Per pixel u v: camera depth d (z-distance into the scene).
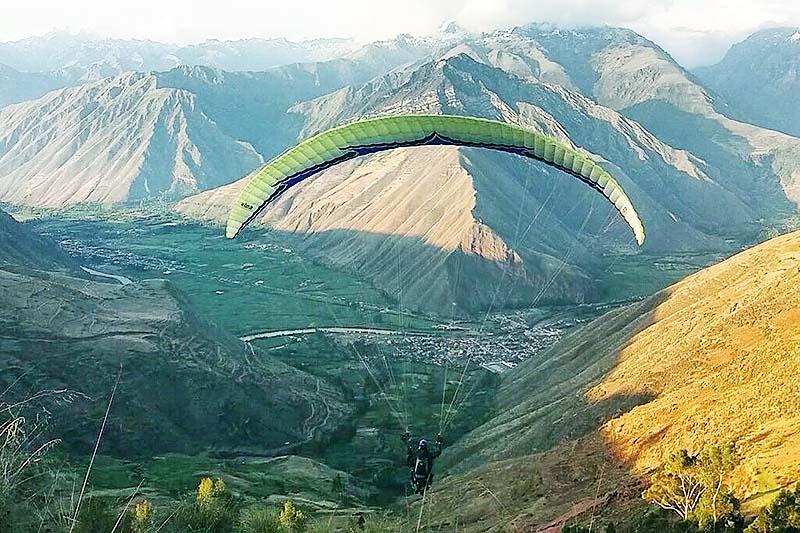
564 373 70.94
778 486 23.61
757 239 194.88
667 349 52.38
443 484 45.56
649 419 39.47
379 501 48.75
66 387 51.97
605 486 33.41
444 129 14.88
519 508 35.31
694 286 69.00
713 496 20.64
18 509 12.54
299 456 57.38
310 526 21.11
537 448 48.25
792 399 32.12
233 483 45.44
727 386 38.84
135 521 14.76
